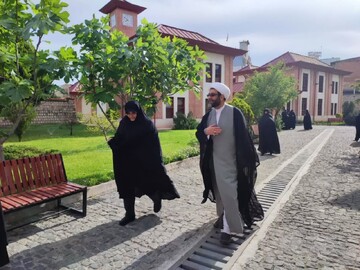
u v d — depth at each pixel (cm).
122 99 644
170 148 1102
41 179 451
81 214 460
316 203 517
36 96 487
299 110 3522
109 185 597
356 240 373
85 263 321
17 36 462
